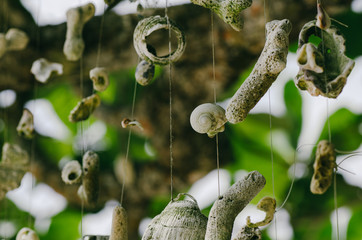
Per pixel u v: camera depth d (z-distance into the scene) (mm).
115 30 1087
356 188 1188
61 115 1293
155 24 763
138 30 772
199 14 1066
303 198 1194
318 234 1184
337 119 1211
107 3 895
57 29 1118
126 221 787
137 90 1198
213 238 727
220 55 1088
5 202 1198
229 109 730
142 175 1196
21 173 929
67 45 885
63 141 1270
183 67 1122
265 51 721
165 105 1166
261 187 741
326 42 711
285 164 1211
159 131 1174
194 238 741
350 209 1188
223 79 1114
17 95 1208
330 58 708
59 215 1235
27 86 1132
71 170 841
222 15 762
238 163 1217
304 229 1186
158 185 1188
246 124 1225
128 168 1199
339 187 1190
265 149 1218
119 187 1209
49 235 1232
